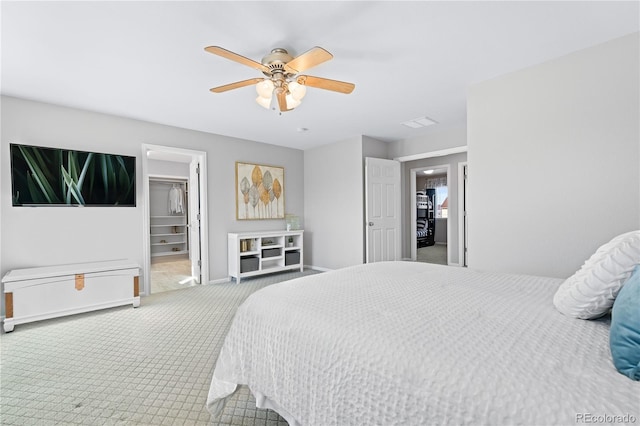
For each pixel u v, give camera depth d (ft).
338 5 5.69
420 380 2.69
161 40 6.79
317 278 5.89
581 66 7.30
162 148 13.08
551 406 2.15
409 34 6.66
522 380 2.40
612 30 6.53
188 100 10.37
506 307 4.05
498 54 7.51
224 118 12.40
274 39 6.79
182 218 25.43
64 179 10.57
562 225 7.61
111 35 6.59
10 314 8.65
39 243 10.25
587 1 5.62
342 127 13.96
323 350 3.49
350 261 16.02
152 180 23.90
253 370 4.41
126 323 9.36
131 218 12.18
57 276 9.39
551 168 7.77
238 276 14.64
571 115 7.46
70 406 5.35
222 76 8.58
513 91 8.41
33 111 10.18
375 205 15.65
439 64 8.01
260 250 15.53
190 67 8.05
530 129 8.11
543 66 7.89
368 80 8.97
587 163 7.24
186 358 7.13
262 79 7.36
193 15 5.94
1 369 6.61
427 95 10.14
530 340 3.05
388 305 4.21
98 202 11.27
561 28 6.45
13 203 9.70
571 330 3.28
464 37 6.77
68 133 10.81
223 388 4.72
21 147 9.82
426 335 3.23
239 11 5.83
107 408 5.30
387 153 17.01
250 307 4.76
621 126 6.79
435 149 15.01
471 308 4.02
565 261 7.58
